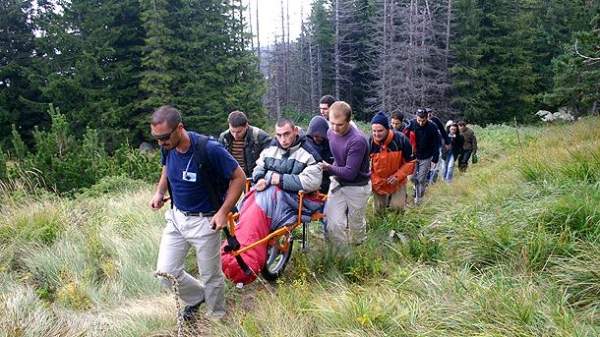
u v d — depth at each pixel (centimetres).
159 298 445
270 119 4153
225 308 412
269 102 4778
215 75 2892
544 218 451
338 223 510
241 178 359
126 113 2667
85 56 2598
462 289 359
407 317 333
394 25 3916
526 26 3706
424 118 780
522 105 3581
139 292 469
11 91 2616
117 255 551
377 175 616
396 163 614
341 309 352
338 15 4200
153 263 525
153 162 1122
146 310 416
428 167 806
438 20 3781
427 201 720
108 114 2561
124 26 2819
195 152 348
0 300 432
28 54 2739
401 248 484
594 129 962
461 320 317
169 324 396
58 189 880
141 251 544
